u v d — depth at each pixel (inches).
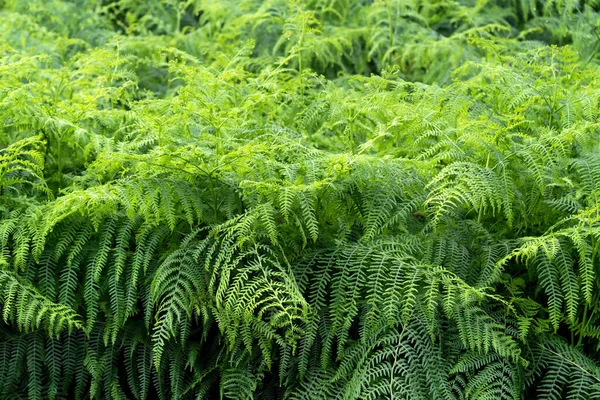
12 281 81.0
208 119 87.2
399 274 82.0
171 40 161.6
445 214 89.0
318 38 142.9
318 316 82.4
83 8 174.7
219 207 86.2
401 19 154.4
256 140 90.6
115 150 94.0
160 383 86.5
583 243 77.3
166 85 155.2
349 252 84.2
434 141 96.2
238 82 118.0
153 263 86.4
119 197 80.9
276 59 149.3
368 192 84.6
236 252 83.8
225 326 80.4
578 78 100.3
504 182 81.0
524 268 88.8
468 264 84.1
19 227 83.9
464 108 94.4
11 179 87.8
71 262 84.4
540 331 82.0
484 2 150.4
